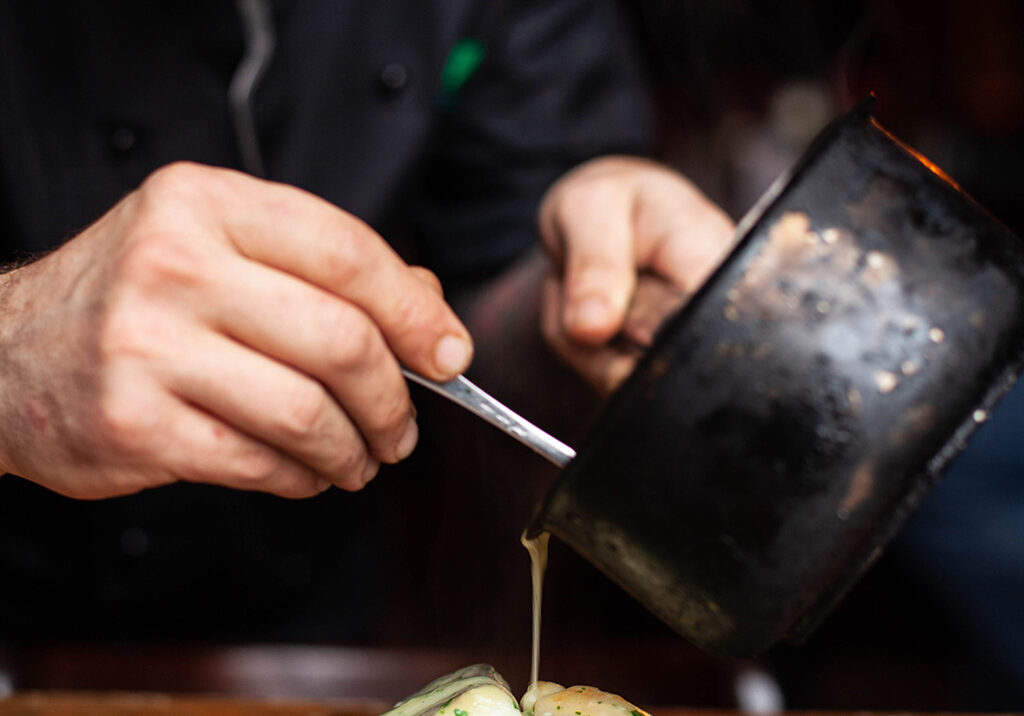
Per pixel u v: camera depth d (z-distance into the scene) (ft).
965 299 1.38
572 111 2.85
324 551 2.94
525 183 2.81
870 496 1.37
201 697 2.27
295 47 2.53
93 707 2.20
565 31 2.87
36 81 2.37
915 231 1.38
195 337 1.48
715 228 2.09
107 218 1.55
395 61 2.61
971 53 2.94
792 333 1.36
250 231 1.48
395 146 2.62
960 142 3.22
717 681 2.35
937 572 2.70
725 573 1.39
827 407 1.36
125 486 1.55
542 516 1.43
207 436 1.51
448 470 4.18
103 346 1.48
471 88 2.76
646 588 1.44
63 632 2.78
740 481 1.37
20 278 1.60
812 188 1.38
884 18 3.19
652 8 3.44
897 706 3.48
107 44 2.39
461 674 1.91
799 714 2.24
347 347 1.48
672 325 1.36
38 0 2.36
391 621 4.18
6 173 2.37
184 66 2.44
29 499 2.57
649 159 2.96
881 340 1.36
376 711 2.22
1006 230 1.41
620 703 1.82
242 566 2.80
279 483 1.57
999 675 2.67
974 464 2.61
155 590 2.74
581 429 2.55
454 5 2.59
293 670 2.33
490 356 2.53
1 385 1.56
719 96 3.62
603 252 2.01
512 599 4.17
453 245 2.87
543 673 2.39
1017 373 1.39
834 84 3.49
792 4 3.34
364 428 1.55
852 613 3.76
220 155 2.51
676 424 1.36
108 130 2.42
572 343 2.07
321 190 2.61
